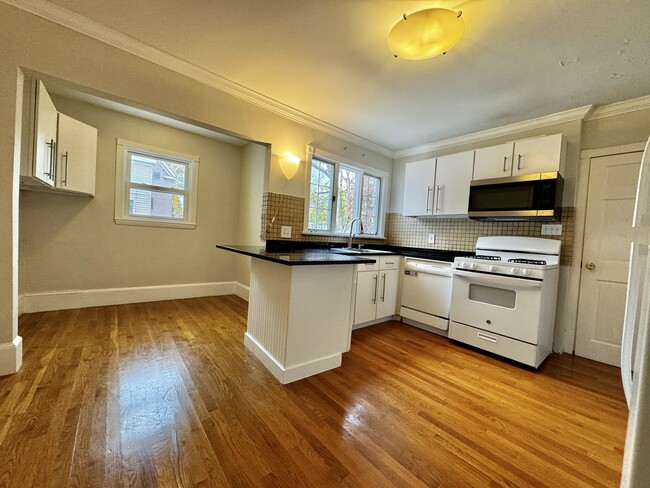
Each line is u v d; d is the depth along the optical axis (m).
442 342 2.78
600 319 2.50
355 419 1.55
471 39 1.75
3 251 1.71
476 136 3.25
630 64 1.91
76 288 3.15
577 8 1.47
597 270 2.51
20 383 1.68
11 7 1.62
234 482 1.12
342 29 1.77
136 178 3.49
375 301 3.11
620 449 1.42
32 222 2.89
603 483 1.21
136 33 1.90
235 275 4.31
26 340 2.27
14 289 1.78
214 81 2.38
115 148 3.28
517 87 2.28
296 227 3.13
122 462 1.18
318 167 3.46
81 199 3.13
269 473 1.18
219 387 1.78
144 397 1.63
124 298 3.45
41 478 1.08
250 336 2.34
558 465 1.30
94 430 1.34
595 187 2.54
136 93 2.04
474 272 2.57
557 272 2.60
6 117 1.64
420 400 1.77
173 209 3.79
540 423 1.60
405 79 2.26
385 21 1.68
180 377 1.87
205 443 1.32
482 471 1.25
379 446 1.36
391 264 3.24
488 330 2.48
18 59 1.65
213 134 3.87
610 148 2.46
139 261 3.54
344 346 2.19
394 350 2.53
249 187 4.04
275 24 1.76
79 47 1.82
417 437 1.44
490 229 3.13
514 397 1.85
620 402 1.84
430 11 1.46
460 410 1.69
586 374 2.22
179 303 3.62
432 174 3.31
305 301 1.93
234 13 1.68
